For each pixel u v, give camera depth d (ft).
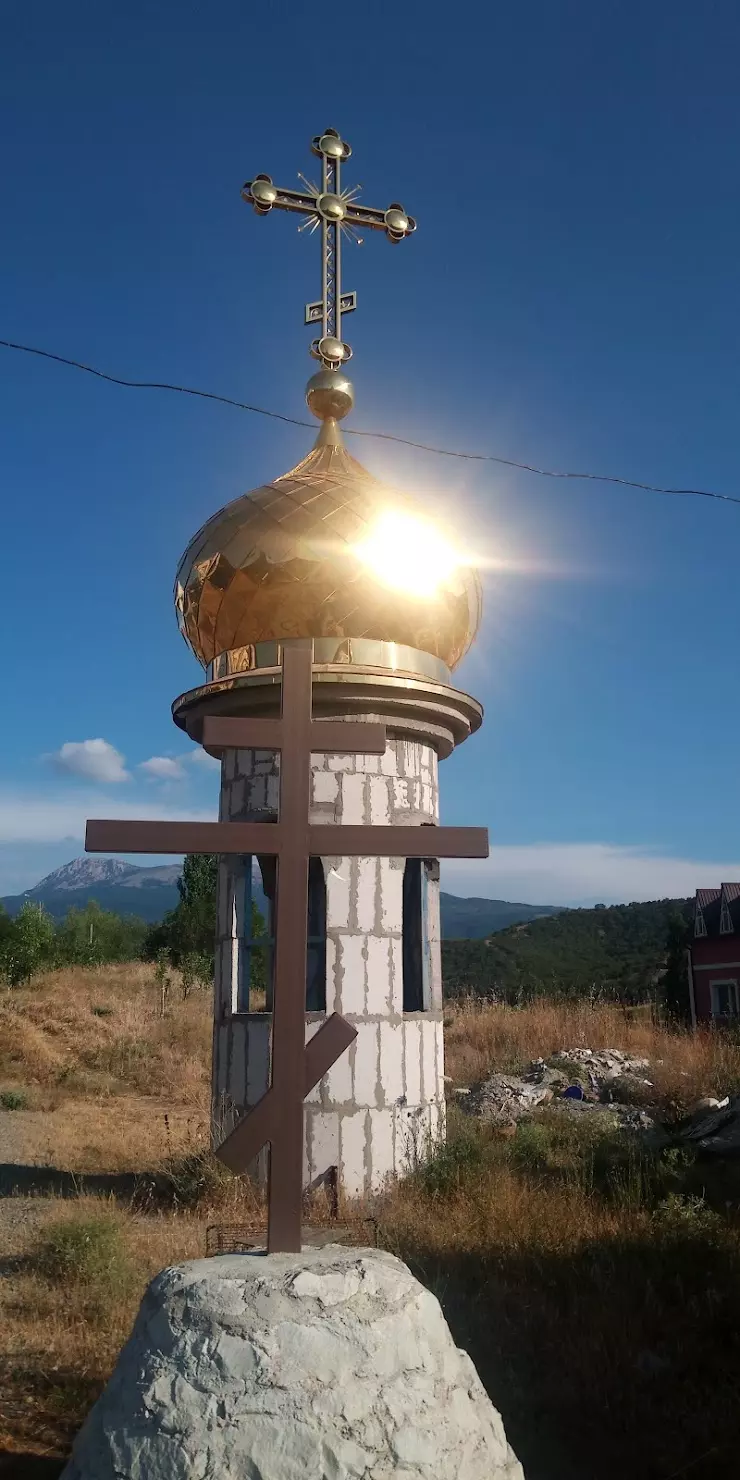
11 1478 16.37
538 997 87.35
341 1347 12.67
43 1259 26.02
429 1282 24.16
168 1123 47.21
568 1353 21.06
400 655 35.73
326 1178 33.14
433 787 37.91
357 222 42.50
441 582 36.81
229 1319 12.81
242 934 36.73
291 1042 14.93
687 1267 25.09
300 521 35.65
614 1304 23.00
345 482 37.73
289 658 16.06
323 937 36.70
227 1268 13.76
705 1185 31.53
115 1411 12.86
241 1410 12.20
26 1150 42.52
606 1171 33.06
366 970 34.60
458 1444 12.89
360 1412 12.37
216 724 15.62
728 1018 84.07
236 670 35.40
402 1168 33.88
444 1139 35.32
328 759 35.50
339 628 35.53
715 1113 40.86
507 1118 43.47
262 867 37.55
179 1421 12.27
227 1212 31.58
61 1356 21.04
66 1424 18.33
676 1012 116.78
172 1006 87.56
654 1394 19.79
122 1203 33.76
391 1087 34.30
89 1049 69.31
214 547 36.45
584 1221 28.37
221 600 36.22
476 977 182.19
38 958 113.39
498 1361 20.68
